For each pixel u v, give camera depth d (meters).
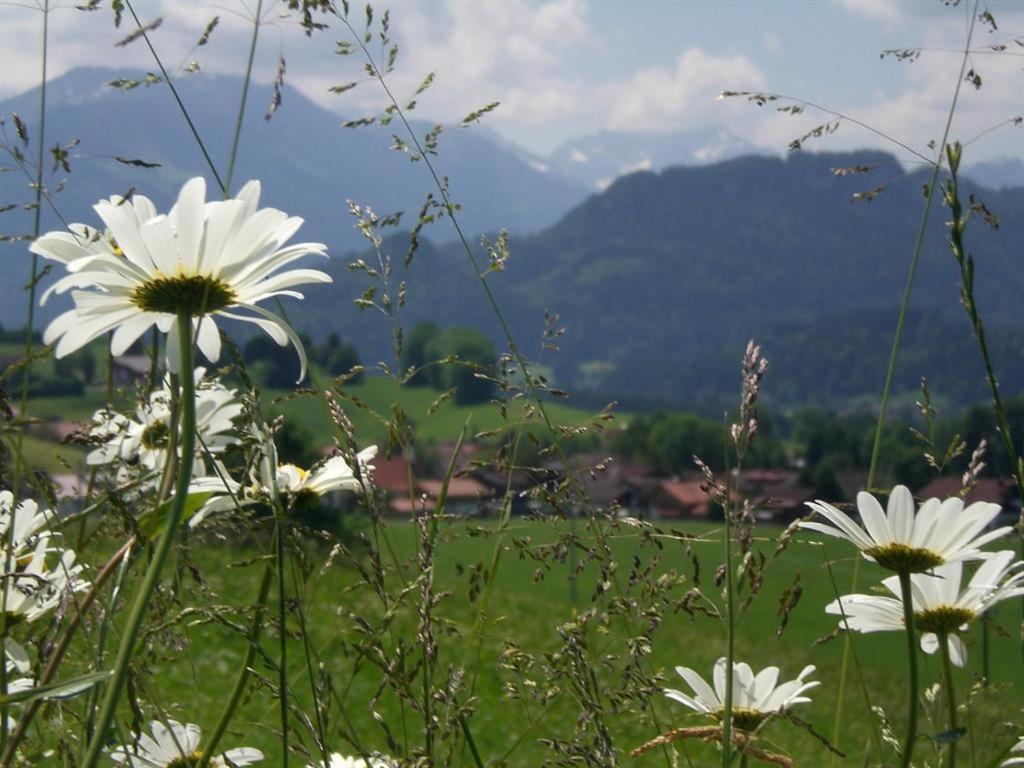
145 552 1.41
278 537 1.38
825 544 1.58
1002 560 1.65
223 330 1.49
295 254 1.55
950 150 1.28
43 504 1.58
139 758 1.49
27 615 1.55
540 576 1.43
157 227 1.49
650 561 1.37
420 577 1.40
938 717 1.57
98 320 1.50
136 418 1.67
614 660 1.38
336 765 1.66
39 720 1.54
